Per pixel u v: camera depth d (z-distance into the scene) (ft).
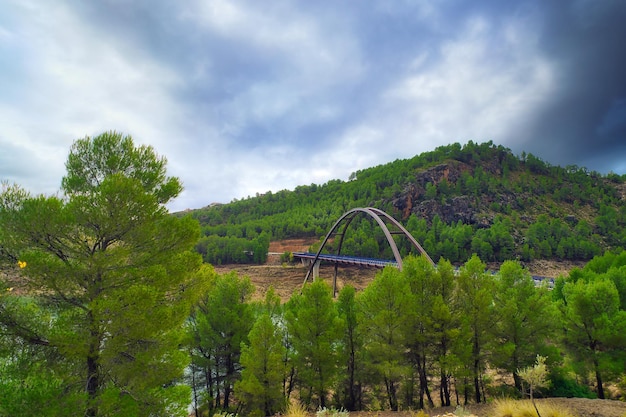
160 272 36.37
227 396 81.41
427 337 64.39
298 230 575.79
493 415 42.73
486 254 443.32
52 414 28.94
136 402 35.53
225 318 74.38
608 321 64.69
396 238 463.83
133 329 34.81
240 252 431.02
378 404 80.23
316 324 68.18
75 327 34.27
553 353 63.36
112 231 35.81
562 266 440.45
